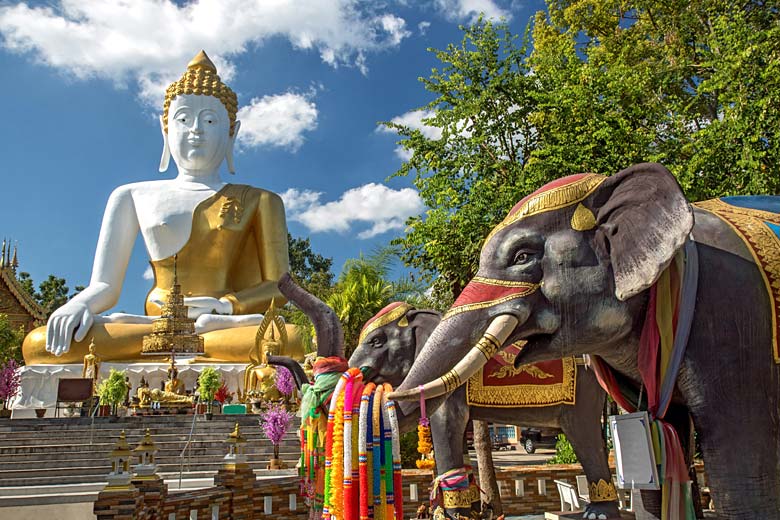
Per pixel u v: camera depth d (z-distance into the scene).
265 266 30.50
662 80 21.19
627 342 4.60
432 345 4.72
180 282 29.80
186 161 31.22
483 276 4.77
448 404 8.41
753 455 4.07
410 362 10.30
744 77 15.16
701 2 24.69
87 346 26.56
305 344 27.48
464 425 8.42
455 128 16.80
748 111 14.68
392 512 5.08
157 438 19.47
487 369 8.45
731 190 14.87
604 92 16.33
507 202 15.05
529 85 17.14
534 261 4.66
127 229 30.58
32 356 26.48
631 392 4.95
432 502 8.33
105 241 29.98
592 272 4.55
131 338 26.86
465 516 8.13
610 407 13.57
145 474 9.92
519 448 37.62
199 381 22.94
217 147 31.55
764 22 23.48
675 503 4.36
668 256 4.14
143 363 26.36
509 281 4.65
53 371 25.94
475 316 4.64
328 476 5.32
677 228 4.13
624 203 4.46
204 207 30.50
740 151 14.94
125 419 20.41
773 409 4.14
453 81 17.39
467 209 15.34
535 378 8.42
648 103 18.41
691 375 4.26
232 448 11.62
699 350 4.25
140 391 23.22
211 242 30.14
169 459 18.45
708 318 4.27
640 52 26.83
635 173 4.48
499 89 17.05
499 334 4.50
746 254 4.38
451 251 15.59
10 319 53.81
